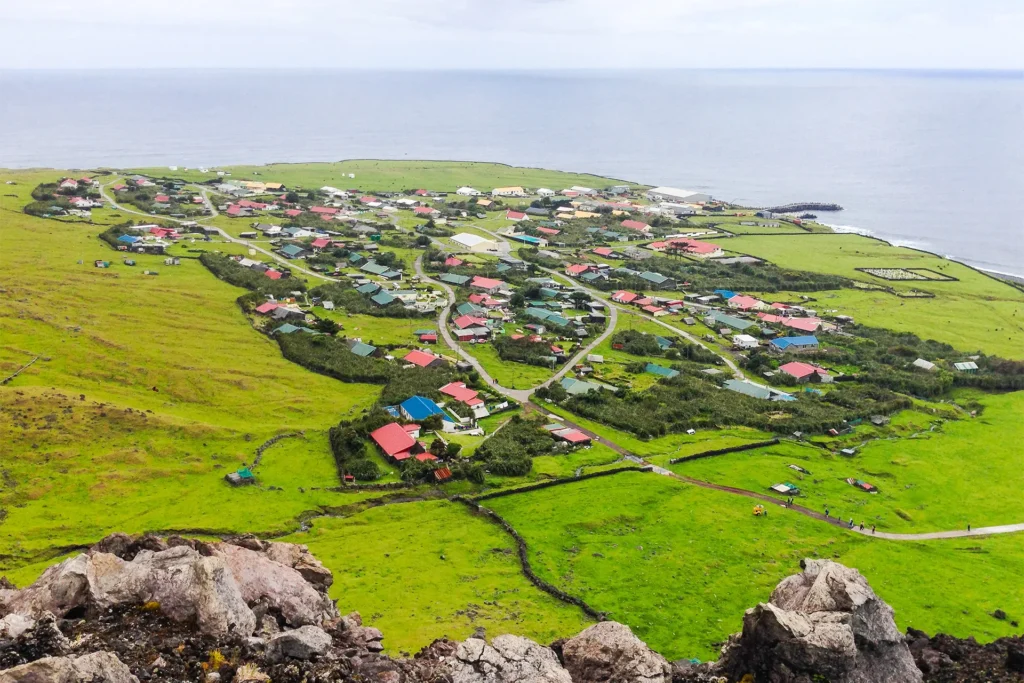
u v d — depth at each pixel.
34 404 122.75
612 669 41.44
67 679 30.45
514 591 85.06
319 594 43.84
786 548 97.69
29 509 98.38
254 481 111.19
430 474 114.88
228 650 35.88
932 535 103.88
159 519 97.94
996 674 45.50
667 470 122.50
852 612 43.22
